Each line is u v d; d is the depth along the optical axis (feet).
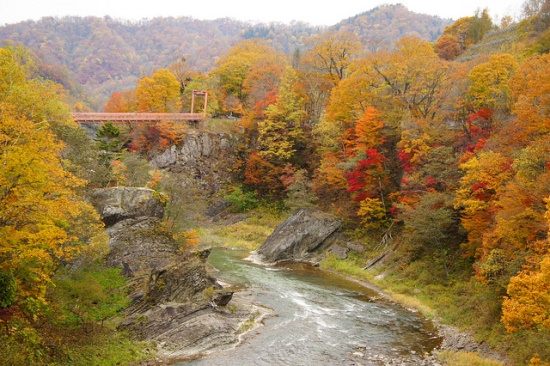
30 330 67.00
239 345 83.82
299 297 118.93
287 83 240.12
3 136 61.26
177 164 251.19
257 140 259.39
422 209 127.65
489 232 101.14
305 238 174.09
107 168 138.00
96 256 91.61
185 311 89.04
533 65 120.16
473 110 152.56
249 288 125.90
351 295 122.93
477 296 99.91
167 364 74.95
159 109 277.85
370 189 169.68
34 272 73.46
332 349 82.53
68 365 67.41
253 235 207.21
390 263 146.92
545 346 69.26
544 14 245.45
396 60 174.09
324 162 193.06
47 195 74.13
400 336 90.07
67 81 467.52
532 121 101.81
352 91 187.62
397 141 176.14
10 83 84.38
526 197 83.05
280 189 238.89
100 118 240.94
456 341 86.28
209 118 272.92
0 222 67.10
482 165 107.34
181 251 113.60
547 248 73.15
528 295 61.31
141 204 119.03
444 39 319.06
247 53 319.88
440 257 131.75
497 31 289.12
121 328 83.10
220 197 248.52
